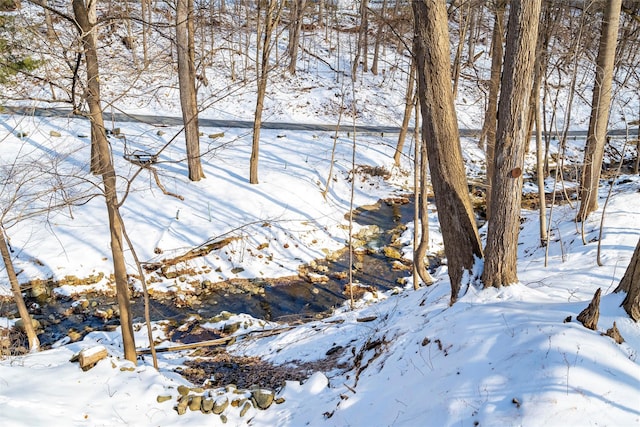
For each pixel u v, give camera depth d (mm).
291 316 11055
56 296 11406
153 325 10328
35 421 5027
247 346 9203
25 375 5949
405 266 13492
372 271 13289
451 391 4633
